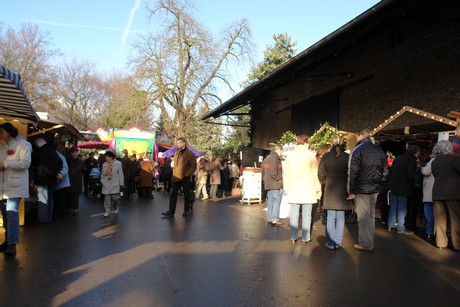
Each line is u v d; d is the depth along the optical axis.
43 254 5.76
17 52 34.22
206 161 15.38
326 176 6.36
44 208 8.59
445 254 6.03
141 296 4.09
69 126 10.23
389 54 11.58
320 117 15.54
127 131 22.02
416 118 10.48
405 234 7.64
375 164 6.03
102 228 7.98
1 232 6.00
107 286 4.38
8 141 5.56
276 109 20.12
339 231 6.30
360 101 13.04
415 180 7.71
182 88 29.09
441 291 4.36
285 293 4.24
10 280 4.55
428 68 10.16
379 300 4.07
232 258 5.66
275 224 8.66
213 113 21.81
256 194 12.95
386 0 7.79
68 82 47.53
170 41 28.19
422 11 10.05
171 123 30.75
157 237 7.10
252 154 19.73
